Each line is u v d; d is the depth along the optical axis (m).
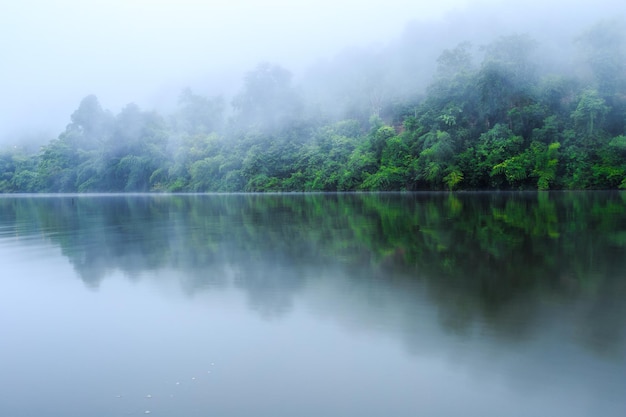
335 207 28.98
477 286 8.21
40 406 4.57
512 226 16.34
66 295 8.63
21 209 36.41
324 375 4.95
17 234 18.73
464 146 50.53
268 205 33.34
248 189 69.44
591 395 4.38
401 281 8.74
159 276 9.97
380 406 4.30
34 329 6.77
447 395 4.45
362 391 4.58
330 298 7.78
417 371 4.96
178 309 7.49
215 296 8.17
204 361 5.44
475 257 10.84
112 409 4.48
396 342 5.74
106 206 38.75
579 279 8.52
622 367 4.91
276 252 12.42
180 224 20.78
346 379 4.84
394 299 7.56
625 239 12.91
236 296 8.12
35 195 82.00
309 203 34.41
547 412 4.13
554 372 4.83
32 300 8.33
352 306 7.28
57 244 15.47
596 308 6.81
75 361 5.61
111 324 6.89
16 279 10.09
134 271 10.57
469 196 39.12
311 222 19.83
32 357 5.76
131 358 5.62
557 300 7.25
